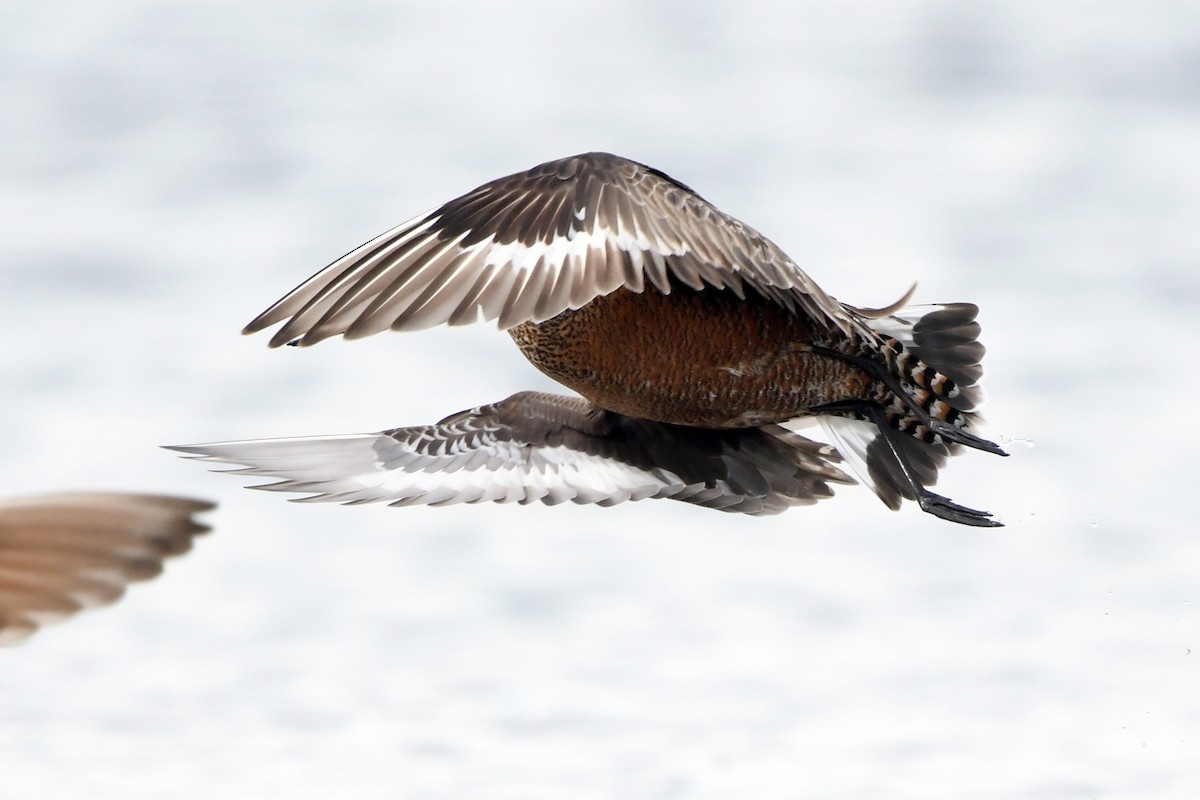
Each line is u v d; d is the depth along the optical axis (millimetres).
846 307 9000
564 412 9344
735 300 8320
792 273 7910
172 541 3367
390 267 7047
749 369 8484
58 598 3309
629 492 9148
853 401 8805
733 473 9336
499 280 7117
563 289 7184
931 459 9062
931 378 8766
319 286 6926
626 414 8844
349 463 8883
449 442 9109
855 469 9062
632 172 7641
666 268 7973
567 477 9156
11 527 3307
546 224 7344
